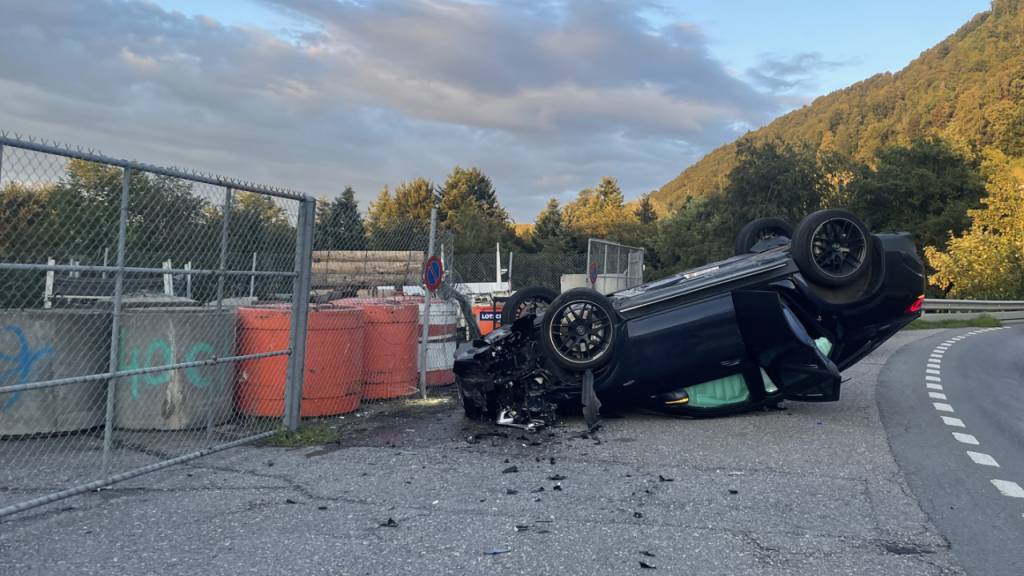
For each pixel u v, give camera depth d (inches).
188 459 239.6
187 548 165.9
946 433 303.9
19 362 259.1
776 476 232.5
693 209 2620.6
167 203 250.2
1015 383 478.6
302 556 161.8
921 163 2052.2
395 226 412.2
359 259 435.8
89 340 273.3
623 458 255.1
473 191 3412.9
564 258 1062.4
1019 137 3688.5
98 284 283.1
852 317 329.7
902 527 186.2
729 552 167.2
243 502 201.3
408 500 204.1
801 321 332.8
